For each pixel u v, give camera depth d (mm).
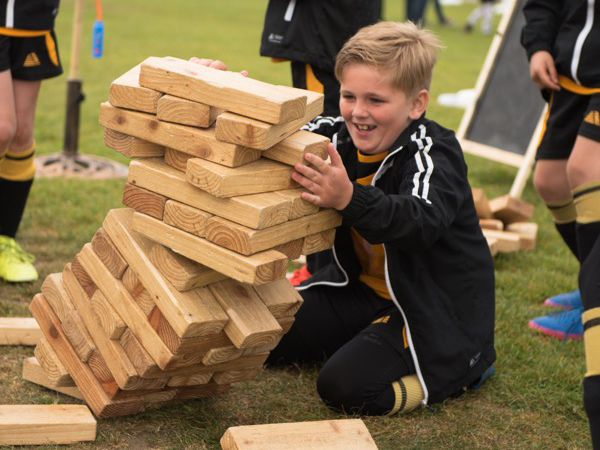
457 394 3775
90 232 5707
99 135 8727
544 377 4023
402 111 3502
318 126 3850
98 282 3248
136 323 3131
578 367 4152
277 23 5094
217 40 16531
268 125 2760
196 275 2994
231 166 2826
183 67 3006
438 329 3607
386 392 3553
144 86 2979
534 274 5484
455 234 3658
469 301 3723
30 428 3127
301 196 2965
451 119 10469
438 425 3535
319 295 4016
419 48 3475
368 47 3416
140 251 3092
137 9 21031
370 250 3791
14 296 4652
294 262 5527
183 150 2930
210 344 3092
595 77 4305
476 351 3723
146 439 3266
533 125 7684
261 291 3211
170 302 2982
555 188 4738
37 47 4836
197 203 2916
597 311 2688
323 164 2953
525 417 3670
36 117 9234
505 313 4789
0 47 4633
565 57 4383
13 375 3730
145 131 2992
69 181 6887
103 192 6656
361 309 3949
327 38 5004
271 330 3053
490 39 19781
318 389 3617
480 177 8180
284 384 3857
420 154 3465
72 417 3219
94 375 3352
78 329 3338
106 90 11008
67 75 11953
